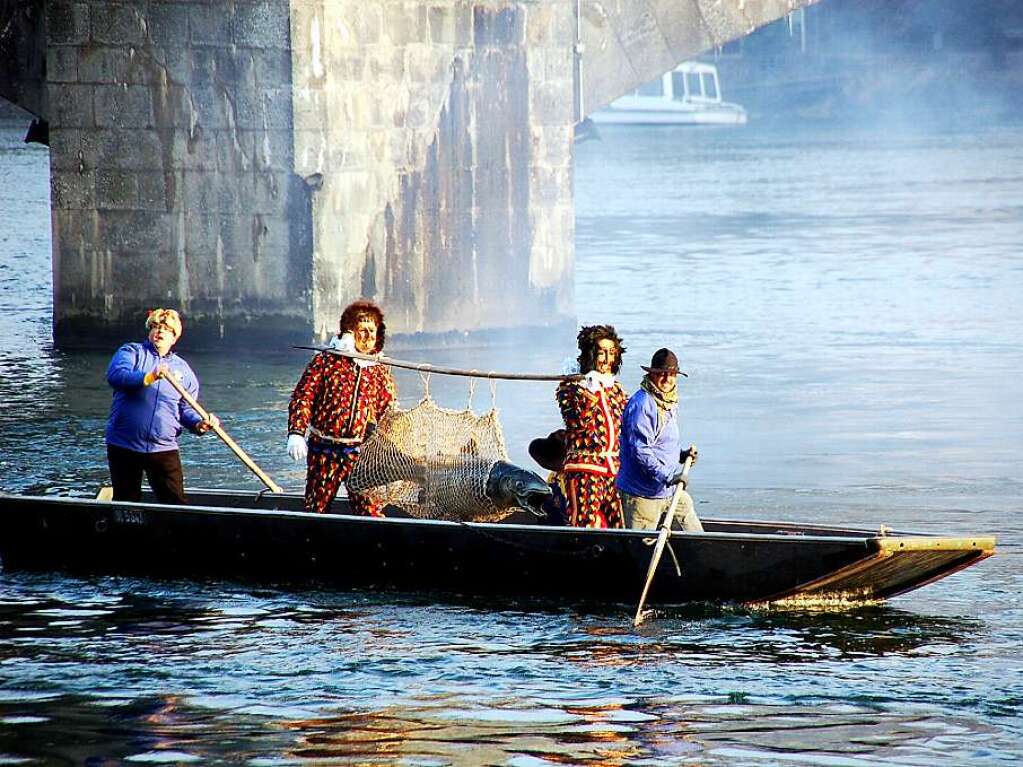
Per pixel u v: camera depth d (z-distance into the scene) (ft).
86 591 133.49
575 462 131.13
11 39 290.15
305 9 254.27
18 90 290.76
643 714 103.35
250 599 130.72
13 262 417.90
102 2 263.29
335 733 100.68
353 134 260.83
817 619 123.44
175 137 264.31
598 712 103.71
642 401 127.75
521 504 137.39
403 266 270.26
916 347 276.82
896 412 219.20
